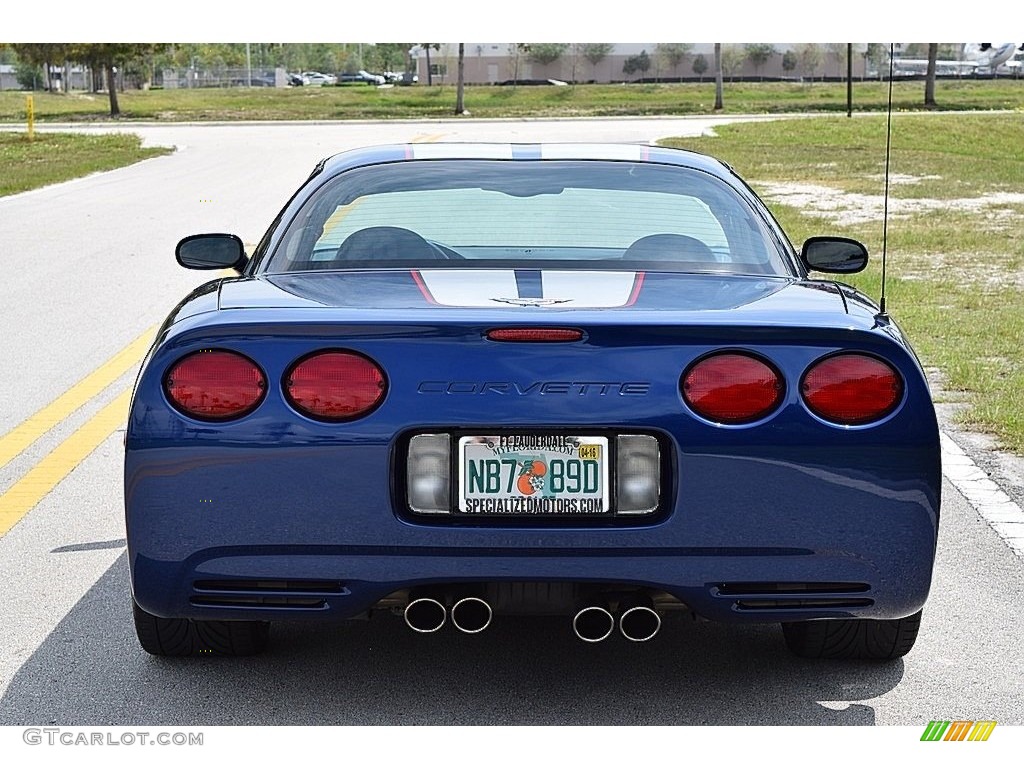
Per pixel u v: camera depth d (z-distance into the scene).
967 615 3.86
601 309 3.00
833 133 37.19
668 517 2.88
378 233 3.59
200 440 2.88
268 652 3.56
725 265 3.50
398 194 3.79
